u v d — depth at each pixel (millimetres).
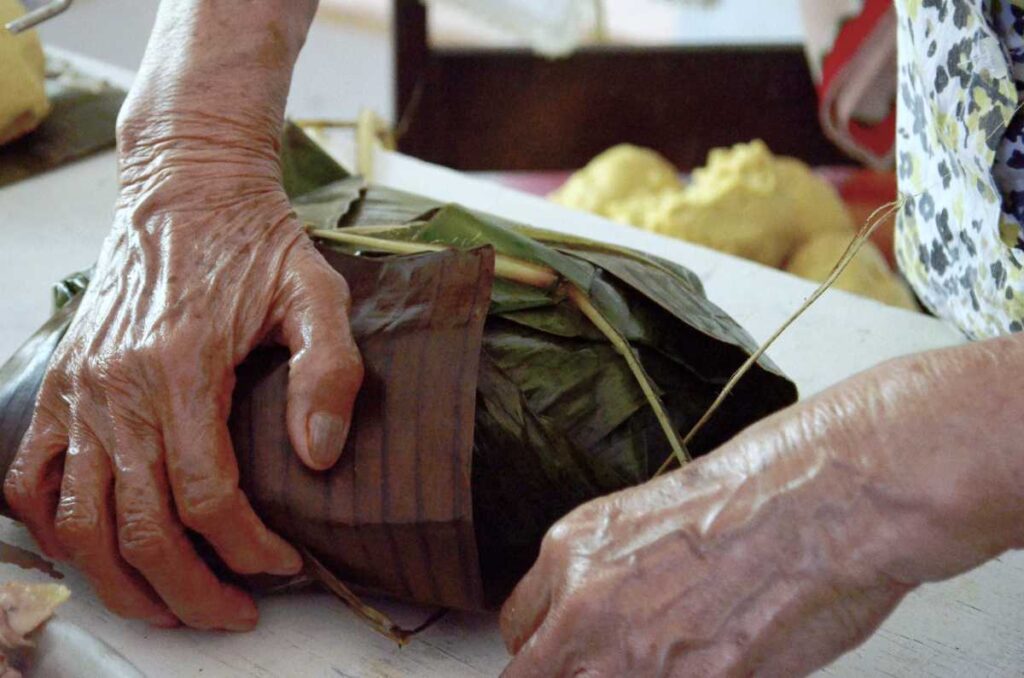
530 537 808
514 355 827
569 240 876
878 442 710
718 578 723
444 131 1636
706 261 1068
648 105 1631
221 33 862
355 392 789
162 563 789
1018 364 709
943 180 904
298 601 838
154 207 831
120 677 762
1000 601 846
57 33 2125
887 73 1296
